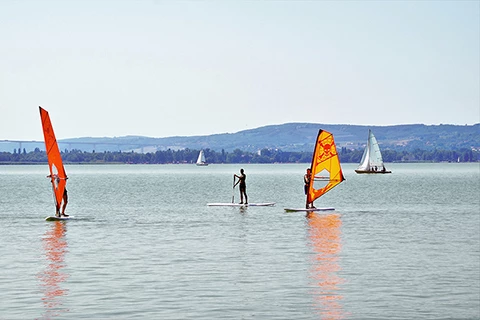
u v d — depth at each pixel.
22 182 165.25
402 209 69.75
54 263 33.72
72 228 50.25
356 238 43.62
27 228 50.19
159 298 26.23
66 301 25.72
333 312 24.36
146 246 39.94
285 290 27.55
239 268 32.31
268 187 135.50
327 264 33.47
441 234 45.97
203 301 25.81
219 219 57.16
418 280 29.53
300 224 52.56
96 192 111.31
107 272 31.30
